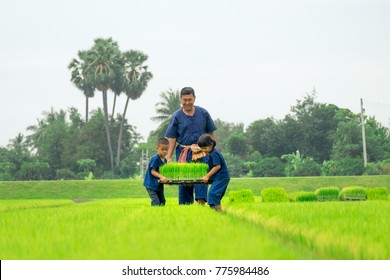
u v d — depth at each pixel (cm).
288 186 7006
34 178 11594
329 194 3569
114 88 12150
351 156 10981
